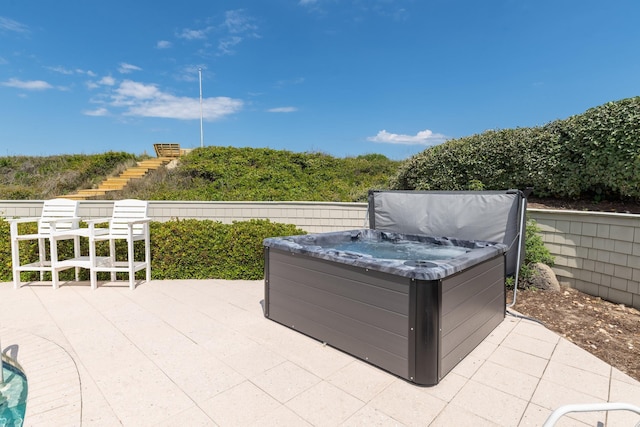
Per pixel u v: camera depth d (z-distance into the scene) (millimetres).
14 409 1957
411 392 2031
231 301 3689
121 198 8680
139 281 4477
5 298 3758
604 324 3121
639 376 2242
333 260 2566
